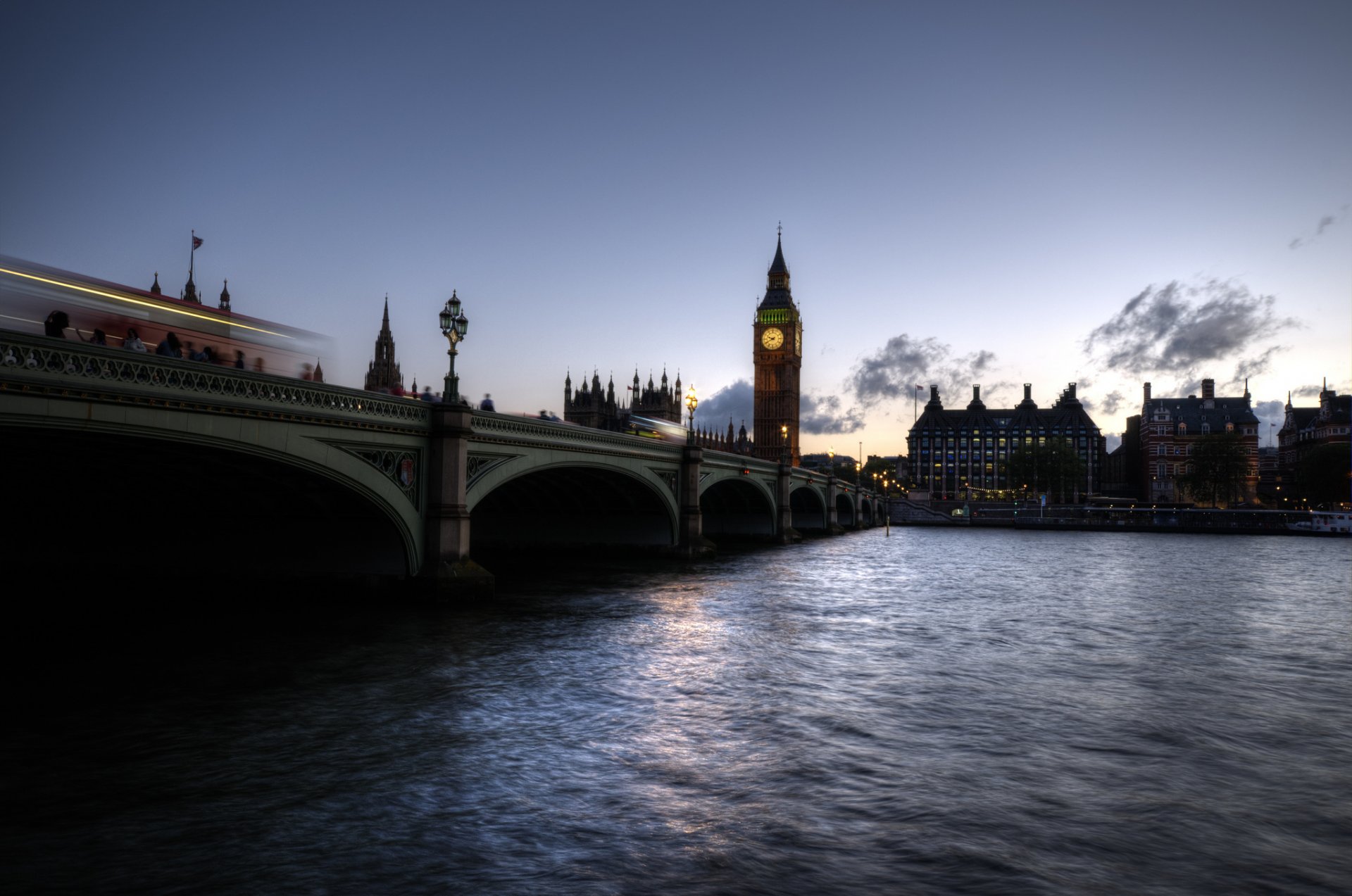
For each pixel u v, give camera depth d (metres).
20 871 9.80
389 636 25.38
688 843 10.65
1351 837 10.98
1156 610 34.91
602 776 13.21
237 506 33.03
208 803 12.04
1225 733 15.94
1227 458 159.88
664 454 53.00
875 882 9.53
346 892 9.27
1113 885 9.50
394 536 31.50
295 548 32.84
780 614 31.30
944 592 40.66
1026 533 131.38
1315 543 106.00
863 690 19.06
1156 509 153.62
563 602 33.34
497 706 17.50
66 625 27.20
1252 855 10.37
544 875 9.71
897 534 123.50
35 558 36.50
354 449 27.56
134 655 22.53
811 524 117.19
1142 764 14.02
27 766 13.65
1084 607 35.28
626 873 9.76
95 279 21.69
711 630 27.31
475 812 11.71
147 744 14.86
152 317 23.17
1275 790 12.77
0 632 26.02
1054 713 17.25
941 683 19.95
